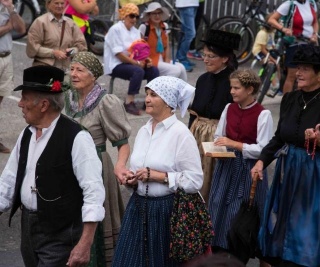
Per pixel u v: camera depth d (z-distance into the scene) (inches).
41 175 203.9
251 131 272.8
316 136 239.5
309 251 243.4
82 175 203.8
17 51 612.1
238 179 273.3
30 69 202.4
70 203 205.6
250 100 274.2
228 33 284.8
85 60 249.4
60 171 203.8
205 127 288.5
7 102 486.0
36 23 401.7
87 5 493.7
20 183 207.8
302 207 246.4
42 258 208.7
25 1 651.5
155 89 229.1
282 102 256.2
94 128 251.3
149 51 478.6
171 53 628.4
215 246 273.3
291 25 487.2
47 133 205.2
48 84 202.1
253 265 305.4
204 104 288.5
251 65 594.9
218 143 273.3
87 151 204.2
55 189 204.2
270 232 253.8
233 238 260.5
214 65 286.8
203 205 232.2
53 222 205.9
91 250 245.0
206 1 698.8
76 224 208.1
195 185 227.0
